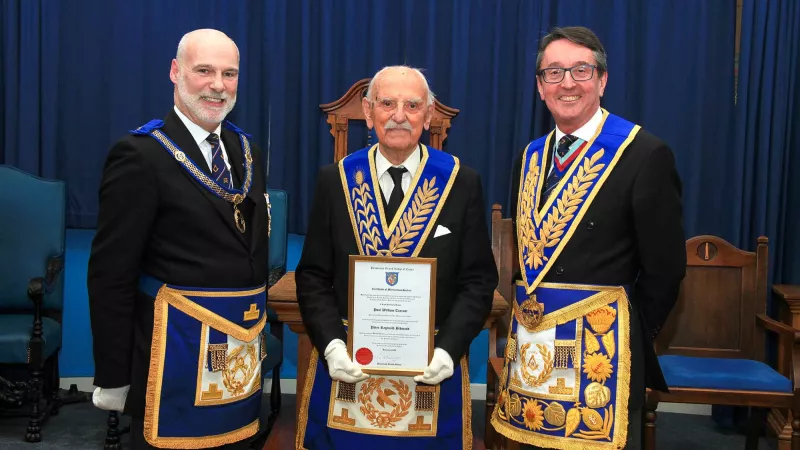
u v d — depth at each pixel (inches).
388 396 76.4
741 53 151.3
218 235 74.6
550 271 77.4
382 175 78.0
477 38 158.6
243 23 156.2
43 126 155.5
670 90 155.0
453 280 76.9
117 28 155.4
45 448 132.1
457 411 77.9
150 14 155.8
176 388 73.0
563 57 76.4
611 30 154.1
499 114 160.2
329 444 77.8
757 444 133.4
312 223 80.0
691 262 139.9
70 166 158.7
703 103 155.3
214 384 74.3
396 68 75.1
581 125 79.4
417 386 76.4
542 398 76.7
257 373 79.6
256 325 78.2
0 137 157.5
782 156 151.9
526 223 80.6
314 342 76.4
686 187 156.2
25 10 153.2
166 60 156.6
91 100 157.5
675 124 155.4
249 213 79.4
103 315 71.4
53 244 147.0
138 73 156.3
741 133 152.6
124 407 75.3
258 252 78.6
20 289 145.6
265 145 159.0
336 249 77.6
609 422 74.4
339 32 158.1
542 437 76.8
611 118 79.7
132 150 72.3
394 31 158.4
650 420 119.9
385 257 73.2
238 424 76.6
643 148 75.5
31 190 147.3
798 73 150.5
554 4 156.1
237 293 75.5
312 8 157.8
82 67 156.9
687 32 153.9
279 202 148.7
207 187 74.6
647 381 80.4
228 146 80.4
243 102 157.2
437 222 76.5
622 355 74.7
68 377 165.6
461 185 77.9
